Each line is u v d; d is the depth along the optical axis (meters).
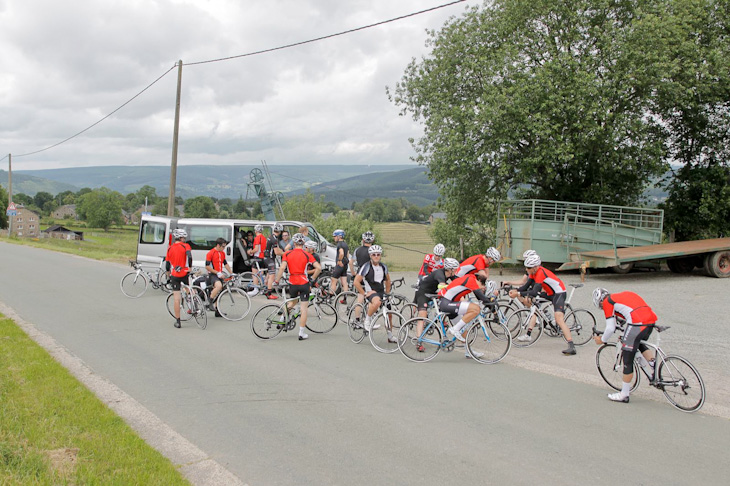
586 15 20.58
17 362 7.19
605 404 6.14
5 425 4.95
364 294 9.02
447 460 4.59
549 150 19.45
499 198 23.70
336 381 6.91
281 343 9.19
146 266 14.62
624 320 6.61
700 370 7.51
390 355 8.45
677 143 22.89
